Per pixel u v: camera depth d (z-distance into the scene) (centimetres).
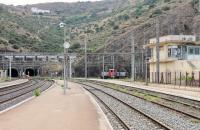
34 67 13988
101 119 2259
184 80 6669
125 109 3014
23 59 12800
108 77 12019
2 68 12850
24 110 2761
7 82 8856
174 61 7406
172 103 3522
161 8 15888
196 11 13375
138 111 2748
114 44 13525
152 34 12700
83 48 15212
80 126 1969
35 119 2245
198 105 3234
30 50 17162
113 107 3172
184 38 7800
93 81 9475
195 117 2384
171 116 2544
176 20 13238
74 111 2705
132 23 16262
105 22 19638
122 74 12156
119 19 19362
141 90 5466
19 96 4478
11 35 17788
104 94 4834
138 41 12775
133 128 2009
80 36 18125
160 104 3294
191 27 12988
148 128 2009
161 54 8050
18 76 13238
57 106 3086
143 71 9788
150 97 4259
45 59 12862
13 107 2986
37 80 10612
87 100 3712
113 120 2353
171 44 7625
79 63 14138
